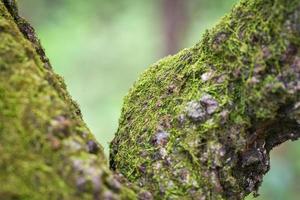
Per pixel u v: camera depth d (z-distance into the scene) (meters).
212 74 0.78
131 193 0.72
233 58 0.77
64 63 4.50
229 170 0.77
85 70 4.61
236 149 0.77
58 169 0.68
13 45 0.73
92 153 0.72
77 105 0.79
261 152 0.79
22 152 0.68
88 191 0.68
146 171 0.77
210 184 0.76
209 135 0.77
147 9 3.98
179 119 0.78
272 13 0.75
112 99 4.52
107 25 4.09
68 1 3.54
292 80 0.74
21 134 0.69
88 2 3.55
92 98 4.52
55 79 0.75
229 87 0.77
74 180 0.68
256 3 0.76
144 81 0.85
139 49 4.62
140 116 0.82
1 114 0.69
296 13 0.74
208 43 0.79
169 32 3.56
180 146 0.77
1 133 0.69
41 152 0.68
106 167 0.71
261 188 2.33
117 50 4.61
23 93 0.70
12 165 0.68
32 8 3.54
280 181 2.35
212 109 0.77
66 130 0.70
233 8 0.78
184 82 0.80
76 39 4.37
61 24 3.78
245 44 0.76
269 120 0.76
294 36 0.74
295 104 0.75
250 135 0.77
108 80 4.62
